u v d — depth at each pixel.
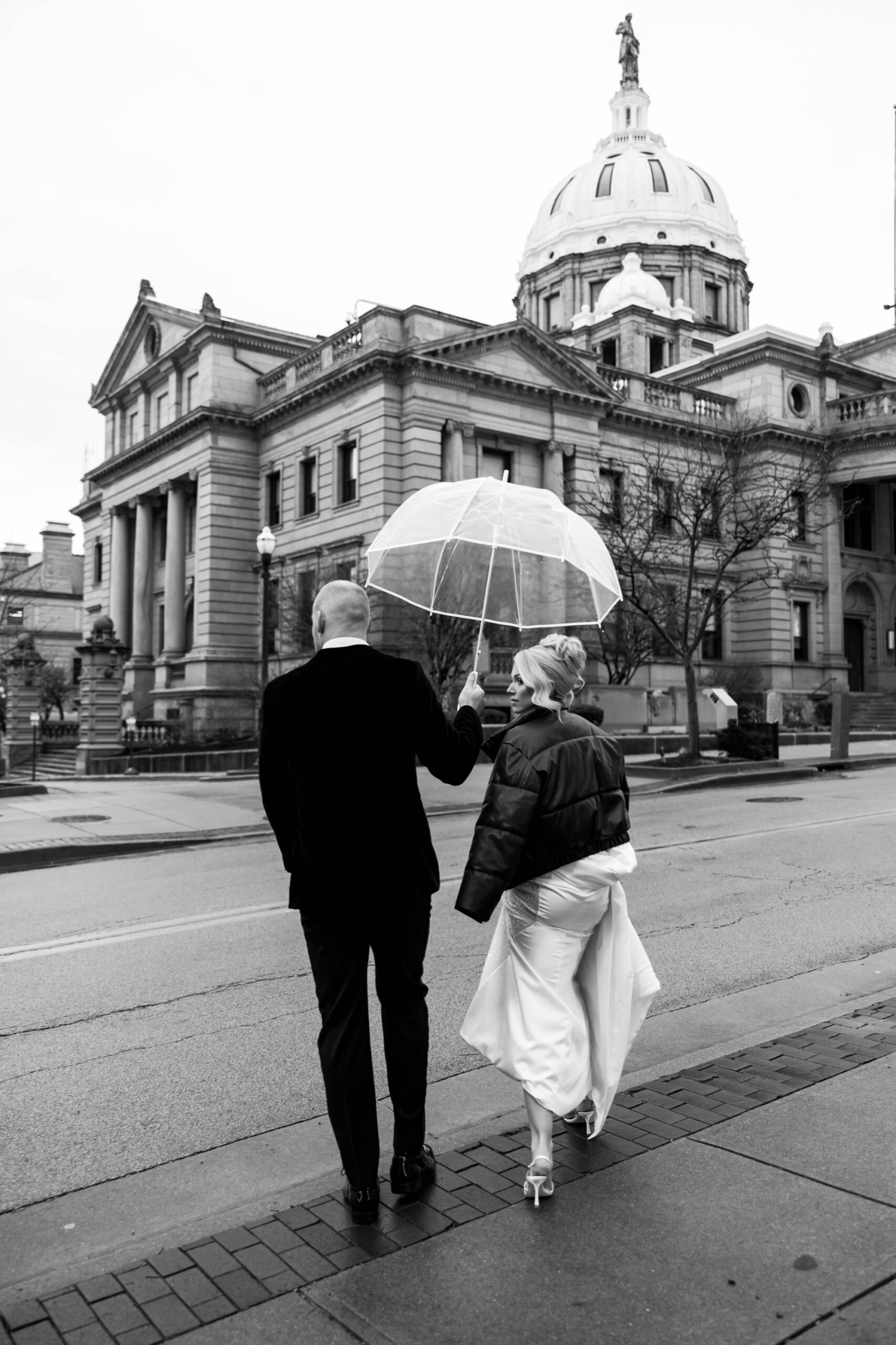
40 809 17.80
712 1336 2.71
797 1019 5.48
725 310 69.69
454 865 10.99
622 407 40.84
